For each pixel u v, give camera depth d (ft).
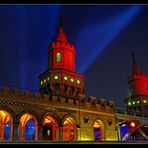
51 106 131.75
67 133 153.38
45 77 201.16
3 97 114.73
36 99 126.82
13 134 112.98
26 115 133.49
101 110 156.04
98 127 173.06
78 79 201.98
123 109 178.29
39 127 123.13
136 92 265.13
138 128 181.06
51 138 154.51
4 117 138.62
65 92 188.96
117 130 160.25
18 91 121.08
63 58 203.21
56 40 215.92
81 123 142.20
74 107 142.20
